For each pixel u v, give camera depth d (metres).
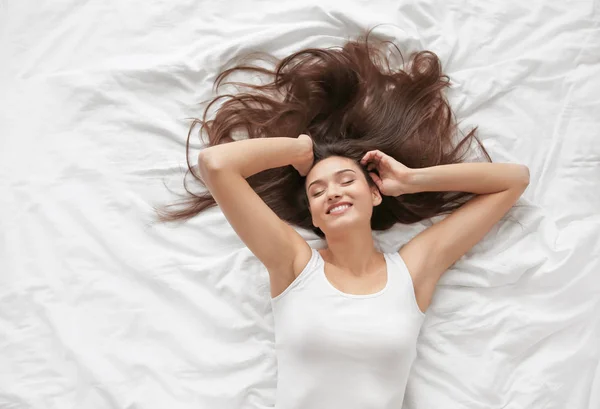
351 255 1.37
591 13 1.64
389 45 1.62
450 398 1.44
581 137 1.58
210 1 1.65
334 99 1.56
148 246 1.53
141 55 1.63
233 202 1.28
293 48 1.62
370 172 1.46
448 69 1.62
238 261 1.51
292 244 1.35
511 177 1.41
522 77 1.62
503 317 1.46
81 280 1.50
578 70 1.63
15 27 1.63
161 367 1.46
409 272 1.38
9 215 1.52
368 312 1.31
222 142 1.55
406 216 1.54
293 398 1.31
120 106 1.59
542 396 1.42
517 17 1.65
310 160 1.41
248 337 1.48
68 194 1.54
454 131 1.58
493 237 1.52
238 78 1.61
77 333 1.47
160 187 1.56
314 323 1.29
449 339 1.47
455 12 1.65
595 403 1.42
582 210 1.54
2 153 1.56
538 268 1.48
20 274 1.49
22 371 1.45
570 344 1.46
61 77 1.60
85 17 1.64
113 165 1.57
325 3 1.64
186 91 1.61
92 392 1.44
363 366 1.29
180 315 1.49
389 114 1.54
